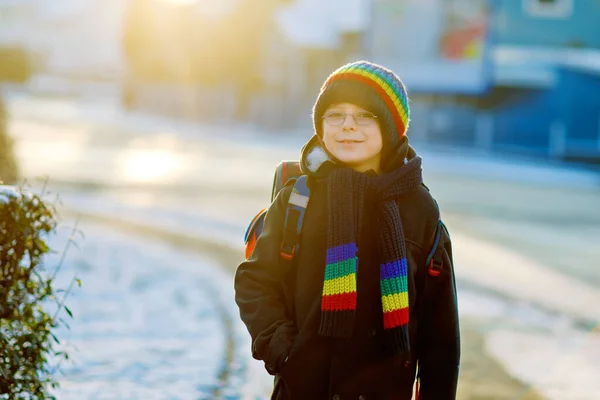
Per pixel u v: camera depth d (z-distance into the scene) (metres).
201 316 9.26
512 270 14.64
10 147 14.34
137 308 9.49
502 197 28.78
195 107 62.62
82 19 89.00
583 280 14.03
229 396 6.47
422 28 50.03
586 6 50.25
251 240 3.75
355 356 3.38
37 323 4.54
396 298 3.33
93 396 6.20
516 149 48.31
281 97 58.19
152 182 25.23
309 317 3.38
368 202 3.42
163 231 16.08
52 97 73.75
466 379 7.65
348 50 56.78
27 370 4.43
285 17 58.16
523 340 9.41
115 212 18.31
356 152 3.45
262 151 40.38
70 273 11.23
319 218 3.43
